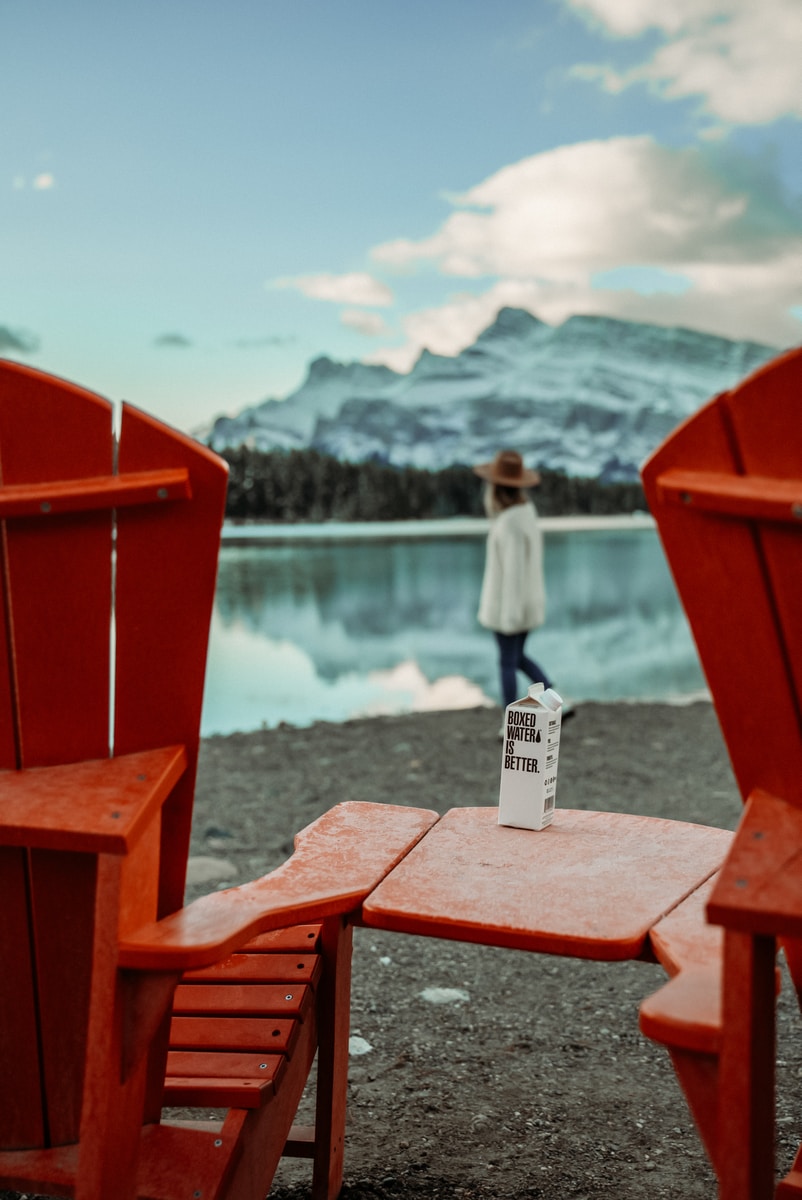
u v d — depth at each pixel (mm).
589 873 1774
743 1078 1234
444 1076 2771
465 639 16500
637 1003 3268
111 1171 1425
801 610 1318
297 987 1956
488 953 3689
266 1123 1831
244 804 5773
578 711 8852
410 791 6055
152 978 1419
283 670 13242
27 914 1552
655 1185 2229
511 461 7328
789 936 1178
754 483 1296
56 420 1490
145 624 1526
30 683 1566
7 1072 1616
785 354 1270
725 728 1416
